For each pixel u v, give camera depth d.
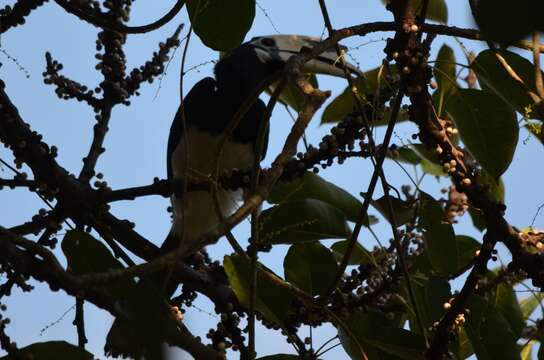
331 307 6.01
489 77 5.46
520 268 5.62
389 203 5.41
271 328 6.09
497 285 6.09
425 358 5.32
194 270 6.66
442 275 5.89
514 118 5.41
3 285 5.33
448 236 5.88
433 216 5.93
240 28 5.47
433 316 5.71
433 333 5.69
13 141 6.46
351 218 6.46
